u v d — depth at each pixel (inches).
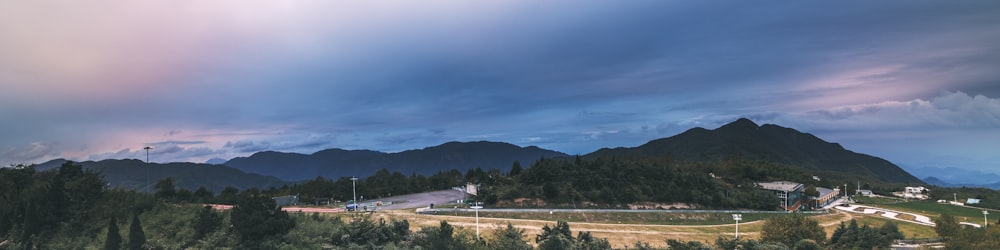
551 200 4466.0
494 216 3646.7
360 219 2501.2
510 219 3464.6
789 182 6505.9
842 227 3070.9
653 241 3043.8
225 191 5295.3
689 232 3415.4
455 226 2989.7
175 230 2608.3
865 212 5595.5
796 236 2773.1
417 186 5826.8
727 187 5787.4
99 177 3189.0
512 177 5428.2
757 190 5753.0
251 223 2253.9
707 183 5565.9
